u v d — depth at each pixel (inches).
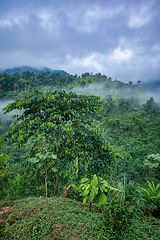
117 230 99.7
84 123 210.4
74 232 101.7
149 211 145.0
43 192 246.2
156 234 104.6
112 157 205.8
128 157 1633.9
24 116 194.5
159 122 2824.8
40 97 185.3
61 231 102.7
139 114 3312.0
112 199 106.4
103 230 102.5
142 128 2541.8
